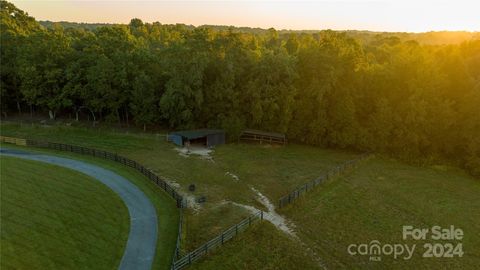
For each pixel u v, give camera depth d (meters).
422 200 39.31
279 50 60.00
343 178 43.38
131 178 39.09
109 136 56.50
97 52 63.03
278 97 55.22
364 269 27.06
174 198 33.72
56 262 23.66
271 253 26.97
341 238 30.67
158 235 27.47
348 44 59.78
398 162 51.81
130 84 60.06
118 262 23.95
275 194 37.47
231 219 30.73
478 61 58.22
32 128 59.44
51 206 31.45
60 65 63.06
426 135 52.00
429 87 51.34
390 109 52.41
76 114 65.88
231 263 25.06
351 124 53.44
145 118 58.56
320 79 54.31
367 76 55.44
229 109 57.34
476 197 41.03
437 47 65.50
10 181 36.62
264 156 50.06
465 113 50.12
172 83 55.72
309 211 34.31
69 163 43.53
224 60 57.19
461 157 51.34
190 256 24.28
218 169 43.50
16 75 63.66
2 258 23.75
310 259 27.27
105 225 28.64
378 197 39.06
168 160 45.81
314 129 54.84
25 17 88.88
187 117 56.00
